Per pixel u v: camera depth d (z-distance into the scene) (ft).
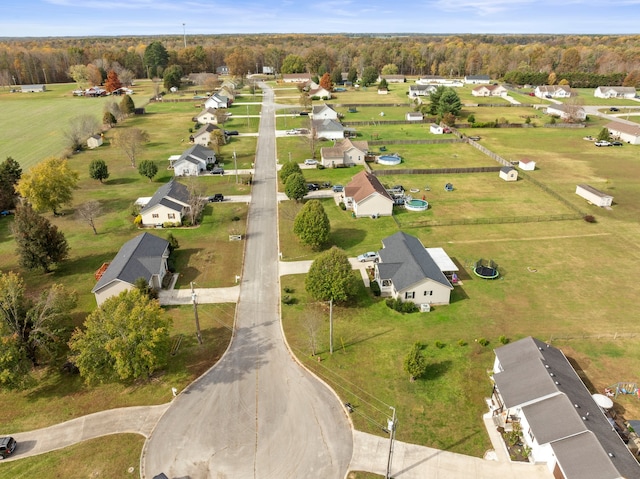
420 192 285.43
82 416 124.36
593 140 403.13
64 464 110.42
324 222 205.26
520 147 385.09
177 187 257.55
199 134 391.24
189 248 215.51
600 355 145.79
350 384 134.10
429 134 429.38
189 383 135.23
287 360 144.56
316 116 474.90
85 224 240.94
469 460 111.04
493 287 183.62
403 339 153.28
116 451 113.70
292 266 199.52
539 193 283.79
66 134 380.37
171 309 169.99
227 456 112.47
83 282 187.83
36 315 136.87
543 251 212.02
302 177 260.62
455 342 151.74
